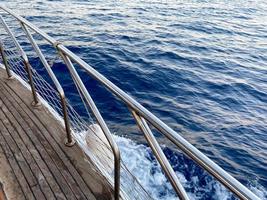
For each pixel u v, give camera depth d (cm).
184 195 145
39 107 365
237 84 1167
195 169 630
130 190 247
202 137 793
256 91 1128
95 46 1306
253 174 684
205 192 578
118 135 721
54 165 284
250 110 979
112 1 2525
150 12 2248
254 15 2659
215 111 933
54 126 336
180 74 1152
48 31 1459
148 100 930
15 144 309
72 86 891
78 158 292
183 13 2377
